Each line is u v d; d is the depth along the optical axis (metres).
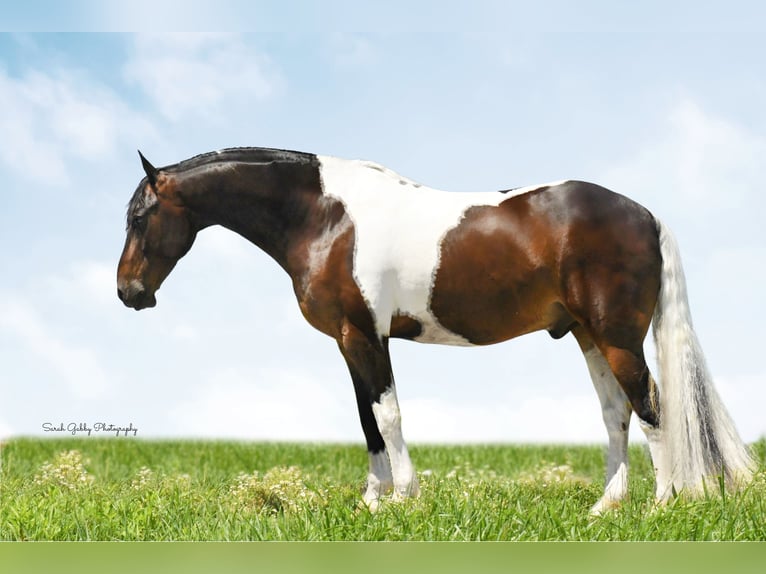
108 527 5.61
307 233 6.27
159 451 11.66
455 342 6.26
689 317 5.84
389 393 5.98
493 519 5.28
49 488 7.18
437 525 5.14
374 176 6.33
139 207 6.67
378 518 5.27
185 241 6.67
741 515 5.17
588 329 5.81
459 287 5.94
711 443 5.70
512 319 6.04
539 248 5.82
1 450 11.02
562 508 5.61
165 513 5.94
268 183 6.37
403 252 5.98
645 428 5.76
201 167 6.53
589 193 5.88
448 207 6.07
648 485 7.07
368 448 6.41
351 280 5.98
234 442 12.66
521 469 9.83
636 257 5.74
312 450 11.71
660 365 5.81
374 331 5.98
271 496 6.39
